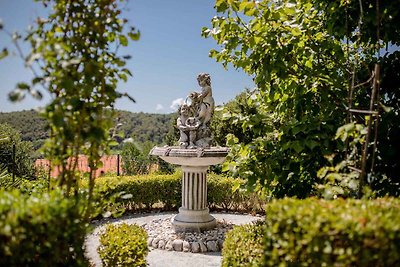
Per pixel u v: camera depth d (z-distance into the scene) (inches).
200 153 289.6
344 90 180.1
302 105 179.6
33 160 643.5
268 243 112.7
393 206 113.6
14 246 94.3
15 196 112.6
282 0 189.5
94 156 136.7
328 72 189.2
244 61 183.8
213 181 460.8
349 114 159.3
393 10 158.4
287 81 189.9
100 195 146.2
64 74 116.0
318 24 190.5
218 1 175.6
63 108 118.0
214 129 688.4
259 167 175.2
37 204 102.9
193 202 316.8
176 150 295.9
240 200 447.5
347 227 96.1
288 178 169.2
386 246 93.1
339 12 171.0
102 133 124.1
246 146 176.9
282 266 106.1
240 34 182.2
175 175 472.4
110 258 177.8
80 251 128.3
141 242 191.3
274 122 197.0
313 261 100.9
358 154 166.2
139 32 133.2
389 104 179.5
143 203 450.0
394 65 177.0
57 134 123.2
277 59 173.3
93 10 131.3
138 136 1600.6
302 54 185.8
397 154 162.4
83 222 128.4
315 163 171.6
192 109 323.3
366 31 172.1
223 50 205.8
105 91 130.6
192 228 309.3
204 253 274.8
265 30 175.8
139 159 646.5
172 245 282.0
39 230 98.6
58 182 129.9
